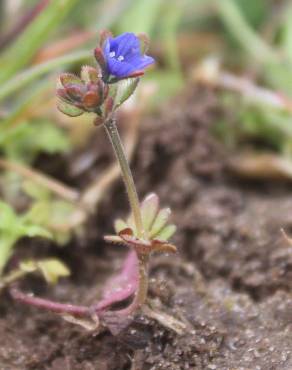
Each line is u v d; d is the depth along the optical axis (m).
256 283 0.24
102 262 0.25
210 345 0.21
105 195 0.26
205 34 0.33
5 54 0.28
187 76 0.31
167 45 0.32
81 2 0.32
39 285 0.24
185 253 0.25
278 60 0.30
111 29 0.32
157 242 0.20
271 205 0.26
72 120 0.28
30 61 0.29
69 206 0.25
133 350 0.21
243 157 0.28
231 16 0.31
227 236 0.25
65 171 0.27
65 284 0.24
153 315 0.21
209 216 0.25
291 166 0.27
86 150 0.27
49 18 0.27
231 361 0.21
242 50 0.32
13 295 0.22
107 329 0.22
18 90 0.29
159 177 0.27
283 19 0.33
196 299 0.23
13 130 0.27
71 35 0.31
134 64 0.19
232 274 0.24
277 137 0.29
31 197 0.26
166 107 0.29
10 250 0.24
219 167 0.27
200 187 0.27
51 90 0.28
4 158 0.27
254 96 0.28
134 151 0.27
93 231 0.25
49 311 0.22
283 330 0.22
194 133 0.28
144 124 0.28
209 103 0.28
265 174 0.28
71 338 0.22
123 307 0.22
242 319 0.22
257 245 0.24
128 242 0.20
